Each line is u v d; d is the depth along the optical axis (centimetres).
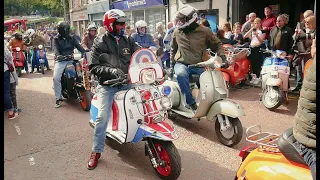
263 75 618
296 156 218
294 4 1051
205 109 453
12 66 549
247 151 277
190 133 492
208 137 475
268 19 842
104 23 371
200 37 471
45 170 376
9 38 1216
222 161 395
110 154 417
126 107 353
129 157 409
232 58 700
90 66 371
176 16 477
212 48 485
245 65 734
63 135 489
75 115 602
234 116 409
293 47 671
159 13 1564
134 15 1822
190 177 355
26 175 363
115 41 378
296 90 708
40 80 997
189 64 473
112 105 378
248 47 802
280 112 590
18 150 429
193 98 482
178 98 500
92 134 494
